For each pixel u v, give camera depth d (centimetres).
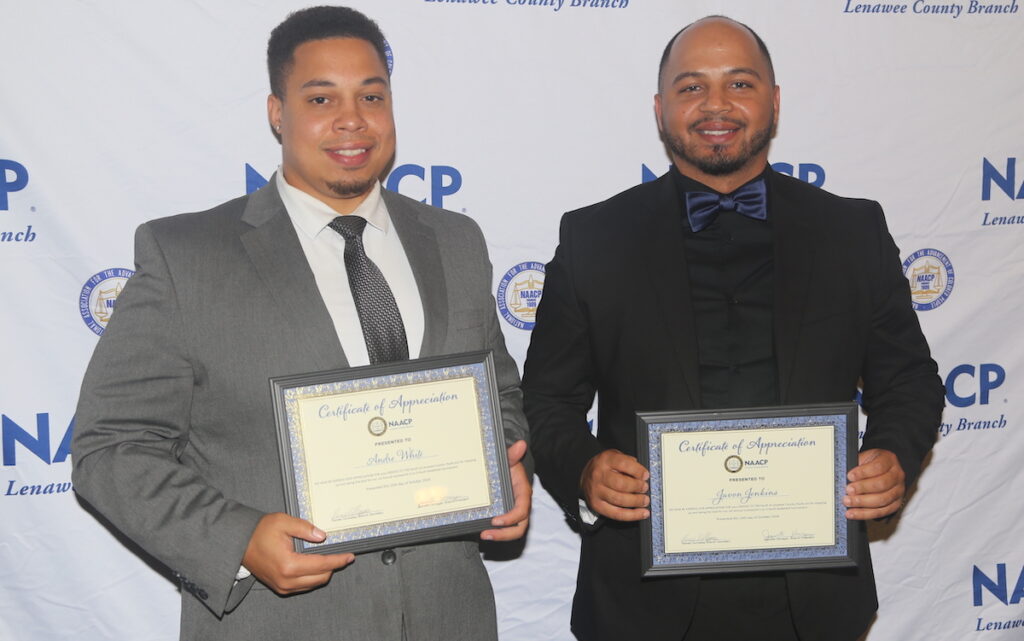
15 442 190
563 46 201
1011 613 227
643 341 165
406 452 134
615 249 171
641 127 205
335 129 142
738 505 152
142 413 135
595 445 166
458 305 151
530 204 204
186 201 192
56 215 187
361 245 146
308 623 136
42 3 183
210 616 138
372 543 131
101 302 190
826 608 161
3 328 187
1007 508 224
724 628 166
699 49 169
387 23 195
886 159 214
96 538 195
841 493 152
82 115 187
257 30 191
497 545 211
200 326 136
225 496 137
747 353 165
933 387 172
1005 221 219
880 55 212
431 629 141
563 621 214
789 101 210
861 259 169
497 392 138
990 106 216
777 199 172
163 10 188
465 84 199
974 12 214
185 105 190
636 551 166
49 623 194
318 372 131
